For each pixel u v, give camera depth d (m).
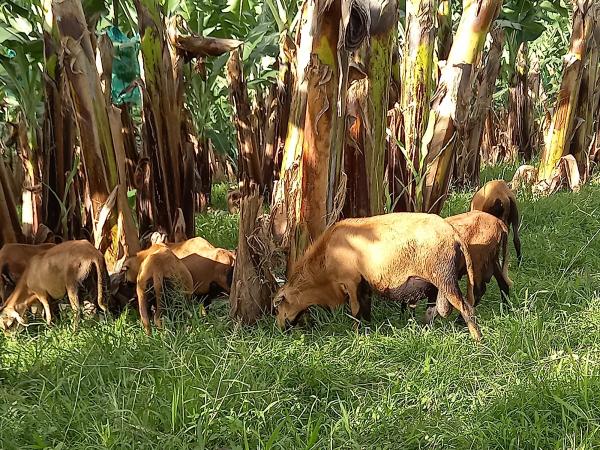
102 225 6.24
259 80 9.82
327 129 5.89
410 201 6.90
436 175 6.95
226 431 4.55
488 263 5.88
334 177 6.00
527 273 6.59
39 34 6.95
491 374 5.08
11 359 5.36
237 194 9.34
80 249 5.75
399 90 7.39
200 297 6.15
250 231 5.85
